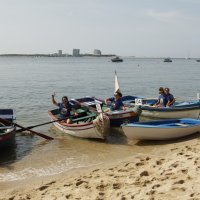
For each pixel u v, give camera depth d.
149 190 7.51
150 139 14.02
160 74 74.88
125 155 12.20
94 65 139.88
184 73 80.38
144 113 19.09
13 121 16.28
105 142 14.23
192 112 18.45
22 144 14.29
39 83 49.00
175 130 13.70
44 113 22.33
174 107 18.11
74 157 12.24
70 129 15.15
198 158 9.61
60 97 32.78
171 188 7.47
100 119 14.11
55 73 76.44
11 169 11.09
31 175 10.46
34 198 8.09
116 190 7.89
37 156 12.51
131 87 43.66
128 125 13.82
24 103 27.61
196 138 13.74
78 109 17.22
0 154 12.86
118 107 17.27
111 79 57.69
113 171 9.74
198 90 40.00
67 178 9.75
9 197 8.39
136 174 9.00
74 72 81.19
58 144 14.17
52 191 8.46
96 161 11.65
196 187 7.35
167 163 9.61
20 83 48.75
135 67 120.69
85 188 8.32
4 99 30.28
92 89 41.38
